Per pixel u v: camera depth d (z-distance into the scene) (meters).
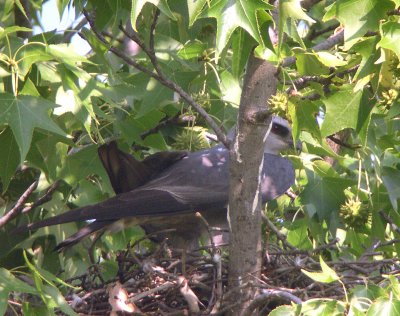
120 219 10.29
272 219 11.45
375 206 10.52
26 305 7.93
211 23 10.84
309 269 9.62
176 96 11.17
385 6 7.17
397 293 6.74
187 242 11.06
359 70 7.44
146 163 10.93
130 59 8.90
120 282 9.88
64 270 11.58
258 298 8.08
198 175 10.86
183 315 9.16
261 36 7.21
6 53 8.28
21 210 10.59
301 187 12.08
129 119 10.73
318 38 13.20
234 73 7.92
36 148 9.65
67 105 8.73
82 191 11.45
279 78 8.45
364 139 8.13
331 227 10.90
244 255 8.77
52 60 8.92
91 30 9.42
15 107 7.87
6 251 11.27
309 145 11.21
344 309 6.80
